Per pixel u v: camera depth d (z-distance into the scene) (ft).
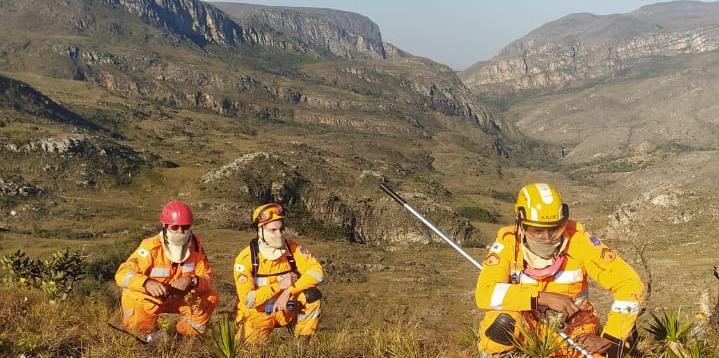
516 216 13.23
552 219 12.56
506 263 13.58
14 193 523.70
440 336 21.02
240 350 17.75
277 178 582.35
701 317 17.51
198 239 21.18
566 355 13.58
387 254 422.82
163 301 20.52
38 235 420.77
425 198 592.19
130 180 621.72
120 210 525.75
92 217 498.28
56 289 27.78
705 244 288.92
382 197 600.80
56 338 18.88
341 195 582.35
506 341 13.93
